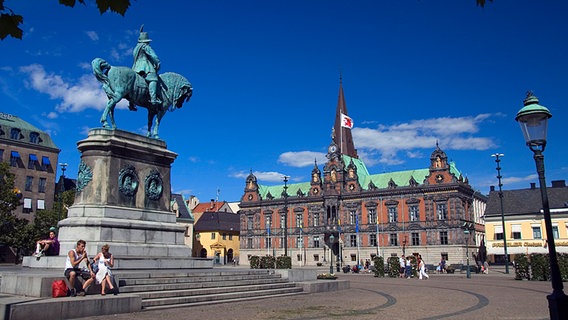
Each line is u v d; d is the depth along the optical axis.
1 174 66.00
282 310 18.89
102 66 27.53
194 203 153.50
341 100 136.25
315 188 116.00
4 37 6.96
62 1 6.96
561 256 41.66
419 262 48.50
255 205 123.75
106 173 25.73
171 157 29.00
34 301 15.16
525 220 89.75
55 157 97.56
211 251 128.75
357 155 130.50
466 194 101.31
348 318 16.86
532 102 13.30
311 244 113.38
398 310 19.38
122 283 19.59
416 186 100.88
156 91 29.38
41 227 72.50
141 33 29.94
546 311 19.30
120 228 25.20
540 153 12.92
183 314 17.31
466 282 40.59
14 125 93.81
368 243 105.44
